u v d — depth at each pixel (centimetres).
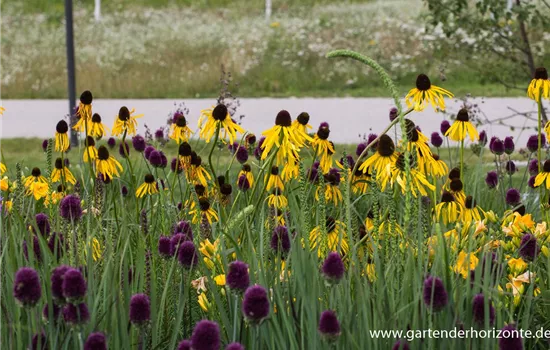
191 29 3850
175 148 1581
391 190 532
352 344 466
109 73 2980
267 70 2922
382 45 3155
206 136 660
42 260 531
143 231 672
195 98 2703
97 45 3506
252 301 417
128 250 597
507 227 606
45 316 462
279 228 537
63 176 749
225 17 4309
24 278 408
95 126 767
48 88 2836
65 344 462
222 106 657
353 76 2912
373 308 471
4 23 4225
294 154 625
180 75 2925
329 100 2588
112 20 4225
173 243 548
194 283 544
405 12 4012
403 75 2888
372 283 513
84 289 410
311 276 497
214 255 546
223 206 705
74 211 547
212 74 2850
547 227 664
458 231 568
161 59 3209
